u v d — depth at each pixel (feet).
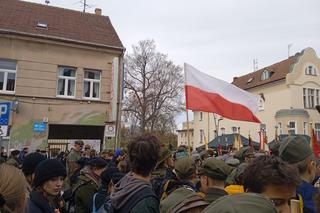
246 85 140.46
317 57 123.24
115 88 62.85
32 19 65.46
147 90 126.93
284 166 5.96
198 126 163.94
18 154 34.88
